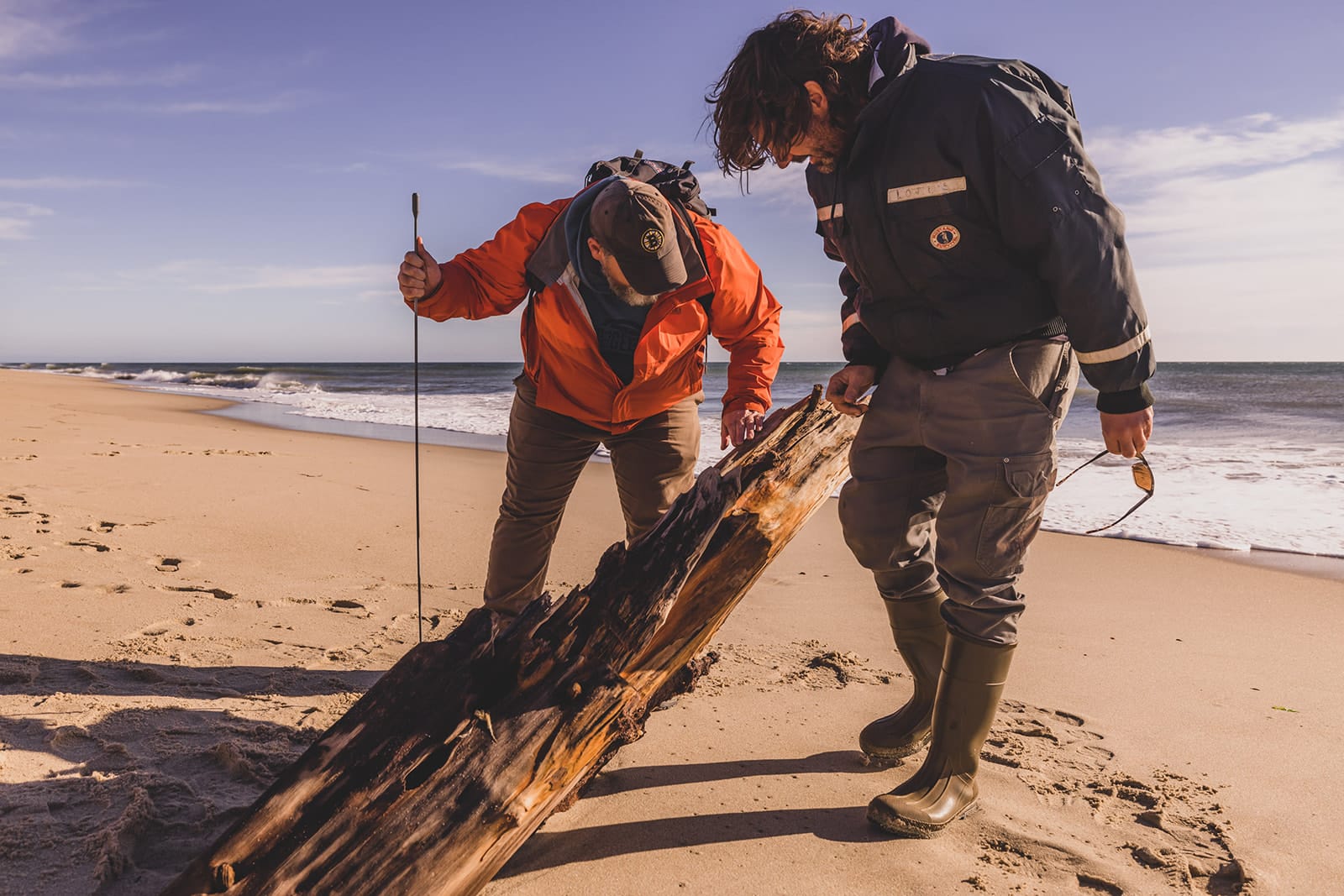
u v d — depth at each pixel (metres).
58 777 2.10
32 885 1.69
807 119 1.96
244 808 1.98
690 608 1.98
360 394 27.62
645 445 2.75
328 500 6.31
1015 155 1.75
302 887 1.43
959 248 1.89
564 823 2.08
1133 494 7.00
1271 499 6.68
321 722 2.50
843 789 2.28
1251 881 1.86
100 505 5.57
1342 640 3.55
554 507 2.83
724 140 2.08
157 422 13.64
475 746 1.58
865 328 2.26
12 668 2.75
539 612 1.77
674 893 1.81
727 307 2.66
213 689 2.73
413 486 7.25
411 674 1.64
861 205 1.97
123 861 1.75
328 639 3.31
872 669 3.16
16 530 4.65
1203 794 2.26
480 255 2.58
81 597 3.60
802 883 1.85
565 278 2.49
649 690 1.85
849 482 2.31
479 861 1.52
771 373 2.80
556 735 1.63
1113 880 1.87
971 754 2.10
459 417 16.80
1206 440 10.66
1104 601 4.15
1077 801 2.22
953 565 2.06
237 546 4.72
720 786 2.28
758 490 2.08
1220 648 3.45
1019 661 3.30
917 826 2.01
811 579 4.46
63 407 15.88
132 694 2.65
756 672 3.13
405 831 1.48
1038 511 2.02
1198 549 5.25
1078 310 1.80
